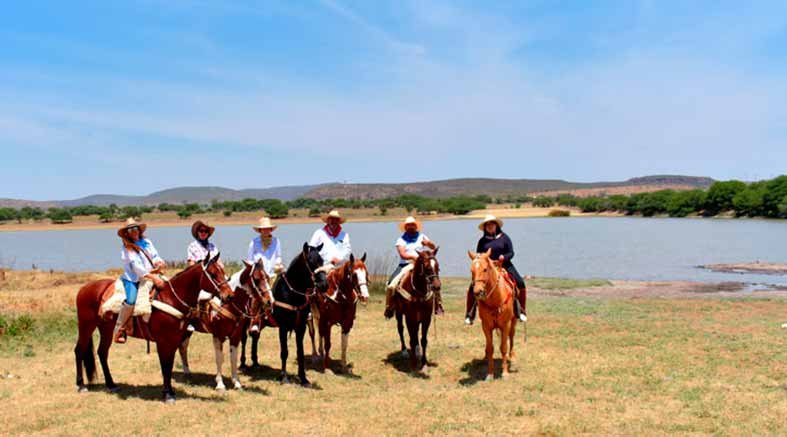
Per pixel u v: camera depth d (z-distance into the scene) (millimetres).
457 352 13547
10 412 8961
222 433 8195
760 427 8367
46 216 155875
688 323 16812
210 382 10883
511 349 12406
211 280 9203
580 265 40875
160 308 9281
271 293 10531
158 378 11109
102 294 9914
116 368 11773
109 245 79000
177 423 8539
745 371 11531
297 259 10680
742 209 118125
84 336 10141
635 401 9750
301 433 8273
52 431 8188
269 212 158625
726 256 45812
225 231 108812
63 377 11039
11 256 57562
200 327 10305
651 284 28016
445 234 83750
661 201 144375
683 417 8875
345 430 8414
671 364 12125
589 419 8828
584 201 171625
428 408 9430
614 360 12523
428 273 11195
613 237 71125
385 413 9180
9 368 11695
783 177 109250
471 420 8852
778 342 13922
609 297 23781
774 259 42750
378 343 14578
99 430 8211
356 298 11750
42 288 25297
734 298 22578
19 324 14836
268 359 12891
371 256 42531
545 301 21734
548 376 11352
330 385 10867
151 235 102688
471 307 12070
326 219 12289
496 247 12234
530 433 8320
